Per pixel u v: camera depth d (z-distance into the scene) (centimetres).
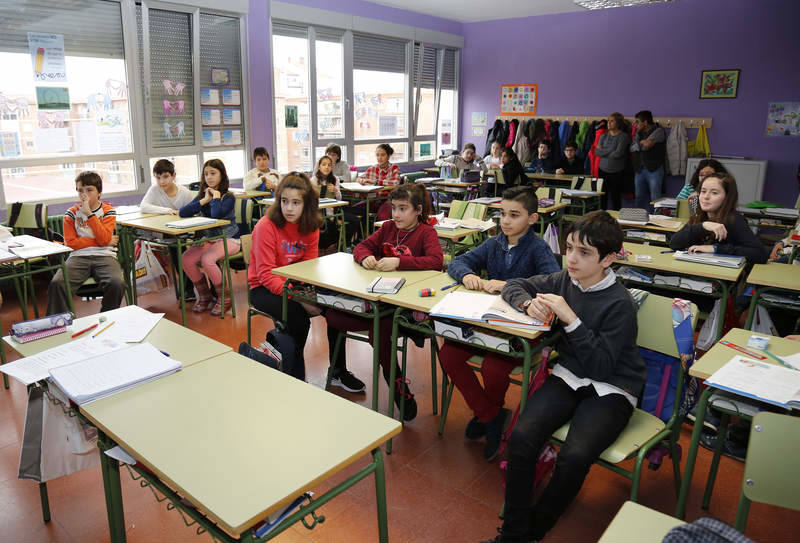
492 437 238
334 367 297
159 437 133
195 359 179
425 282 253
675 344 192
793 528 201
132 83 556
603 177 780
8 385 307
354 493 219
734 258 302
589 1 703
